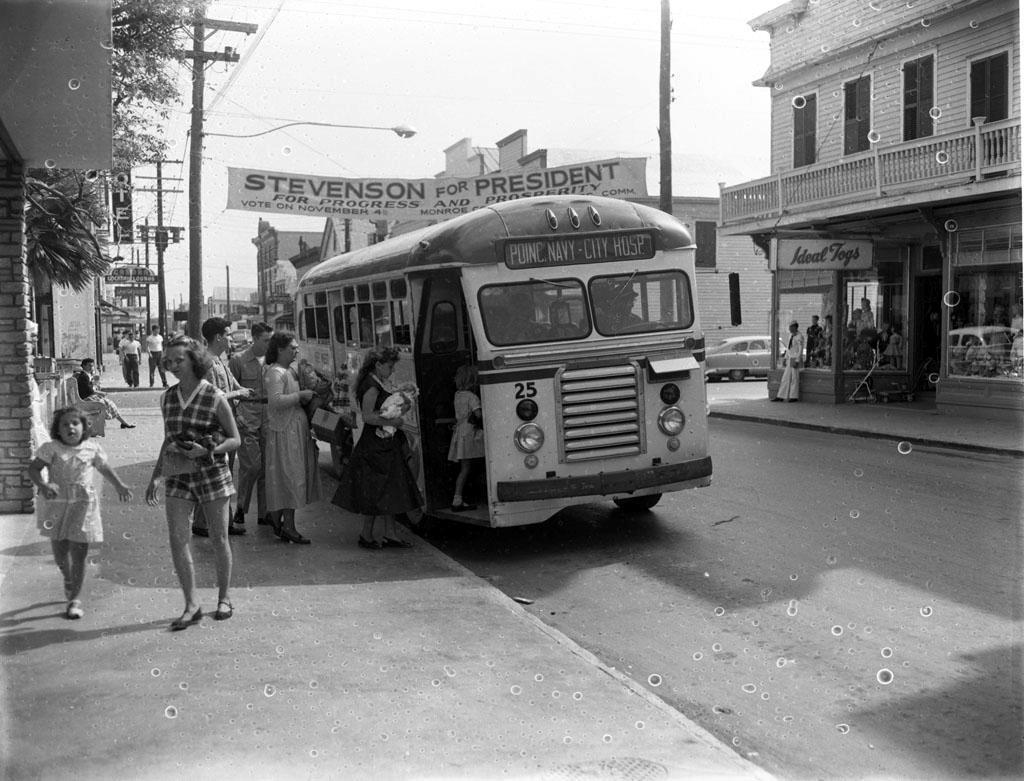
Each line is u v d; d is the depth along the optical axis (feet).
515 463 26.37
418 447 28.58
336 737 13.88
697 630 20.20
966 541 27.14
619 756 13.35
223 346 28.14
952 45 61.26
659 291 28.04
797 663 18.04
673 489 27.91
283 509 27.07
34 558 24.16
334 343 40.29
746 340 106.83
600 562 26.12
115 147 40.34
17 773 12.67
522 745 13.69
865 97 68.64
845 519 30.30
